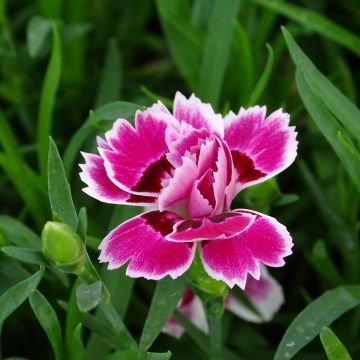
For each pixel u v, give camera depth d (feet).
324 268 1.05
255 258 0.83
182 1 1.18
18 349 1.09
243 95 1.16
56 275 1.01
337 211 1.12
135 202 0.86
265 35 1.21
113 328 0.90
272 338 1.11
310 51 1.30
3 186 1.19
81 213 0.86
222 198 0.85
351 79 1.24
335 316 0.94
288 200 0.97
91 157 0.87
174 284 0.91
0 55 1.24
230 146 0.89
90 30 1.36
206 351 0.99
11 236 1.01
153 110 0.88
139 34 1.36
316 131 1.19
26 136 1.29
